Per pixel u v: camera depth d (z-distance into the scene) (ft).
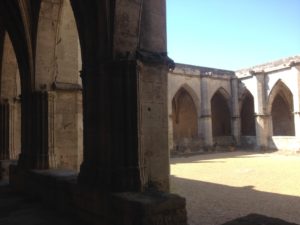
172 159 90.22
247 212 29.81
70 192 23.90
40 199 29.22
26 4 32.07
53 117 33.40
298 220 27.12
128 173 19.77
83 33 23.06
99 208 20.27
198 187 44.04
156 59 21.80
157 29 22.71
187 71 109.81
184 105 131.44
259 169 62.13
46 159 32.45
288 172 56.90
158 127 21.90
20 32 33.22
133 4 21.16
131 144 19.99
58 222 22.56
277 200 34.88
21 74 34.58
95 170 21.59
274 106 127.65
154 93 21.83
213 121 137.49
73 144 36.58
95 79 21.85
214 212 29.78
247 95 131.95
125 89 20.16
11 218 23.94
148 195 18.78
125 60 20.08
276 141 104.01
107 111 20.74
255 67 112.98
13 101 45.14
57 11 32.35
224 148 115.34
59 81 36.24
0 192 33.81
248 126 134.21
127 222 17.75
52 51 33.32
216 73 116.78
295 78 97.09
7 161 43.29
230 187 43.80
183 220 18.35
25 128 34.01
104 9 20.53
